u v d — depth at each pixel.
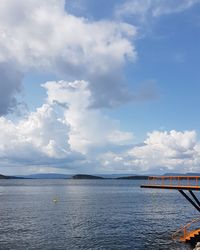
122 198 130.12
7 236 50.47
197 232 44.19
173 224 62.25
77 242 46.56
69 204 102.00
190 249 41.66
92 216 73.31
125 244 45.31
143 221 66.06
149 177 43.00
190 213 79.69
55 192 174.75
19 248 43.09
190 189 37.44
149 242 46.31
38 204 101.44
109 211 83.12
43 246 44.19
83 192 176.12
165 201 115.12
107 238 49.22
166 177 41.00
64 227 58.47
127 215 75.44
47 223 62.94
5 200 117.19
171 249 41.94
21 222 64.19
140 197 136.62
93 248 43.19
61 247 43.66
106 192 177.88
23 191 184.88
